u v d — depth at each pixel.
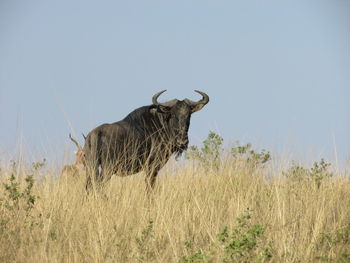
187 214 29.95
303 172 34.88
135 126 41.31
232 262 24.14
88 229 28.17
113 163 39.06
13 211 29.16
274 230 27.69
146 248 26.30
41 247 25.73
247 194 32.12
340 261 24.48
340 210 32.09
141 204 32.06
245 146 38.78
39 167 33.34
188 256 24.77
